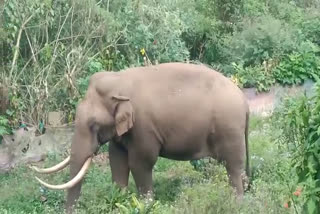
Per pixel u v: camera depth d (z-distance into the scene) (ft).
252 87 64.39
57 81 55.11
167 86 40.29
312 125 23.89
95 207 38.47
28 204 41.01
